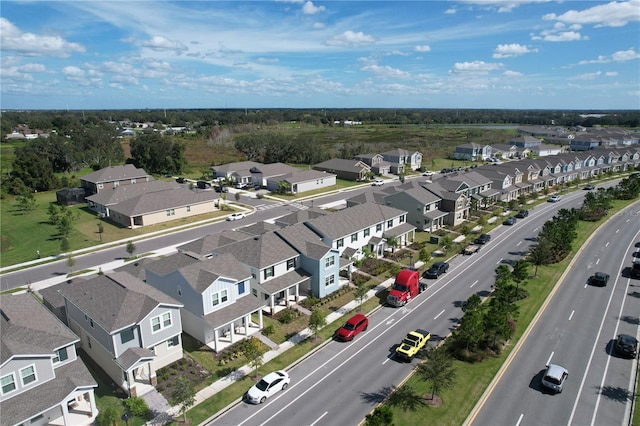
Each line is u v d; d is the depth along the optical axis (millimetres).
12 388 25859
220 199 89312
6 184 95062
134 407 27781
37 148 117375
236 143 149875
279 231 47500
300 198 92688
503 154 156625
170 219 74188
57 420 27609
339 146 164000
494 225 73375
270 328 38312
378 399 29922
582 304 43938
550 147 165625
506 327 34906
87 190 89500
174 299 34875
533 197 93812
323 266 45125
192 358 34844
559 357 34688
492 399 29688
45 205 84562
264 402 29703
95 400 29766
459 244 63156
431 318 41625
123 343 30672
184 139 188500
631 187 91688
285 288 42156
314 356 35406
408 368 33656
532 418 27797
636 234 67312
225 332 38375
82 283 36125
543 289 47594
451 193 73625
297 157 142875
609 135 176875
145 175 99062
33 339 27500
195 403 29469
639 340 37031
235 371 33188
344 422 27609
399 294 44188
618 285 48531
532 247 62000
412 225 65812
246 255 43406
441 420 27625
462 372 32875
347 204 73688
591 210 76812
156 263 41000
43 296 39281
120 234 66312
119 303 32062
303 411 28734
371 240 57094
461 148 154375
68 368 28859
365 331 39375
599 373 32594
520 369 33125
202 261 38844
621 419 27703
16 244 61688
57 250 59281
